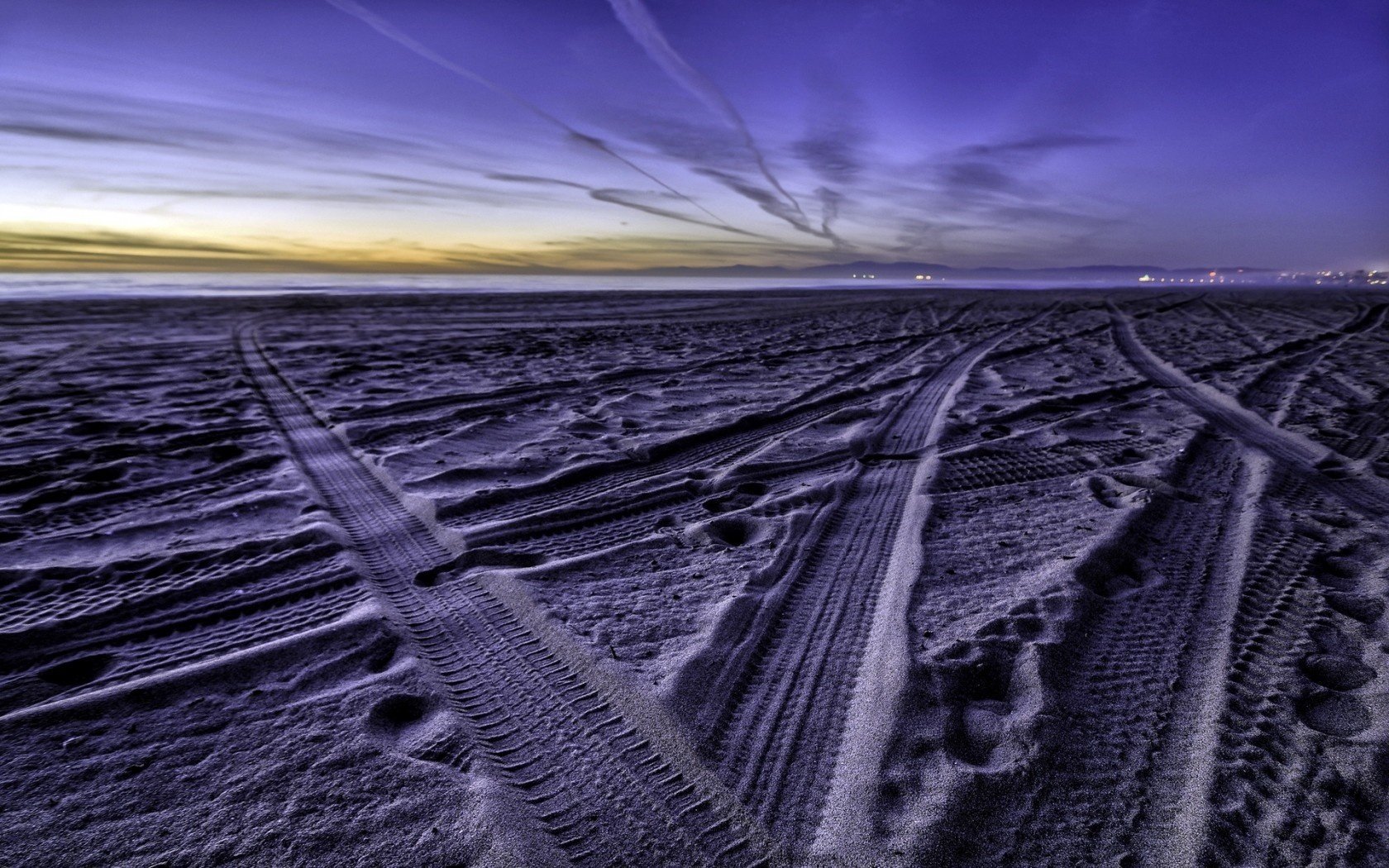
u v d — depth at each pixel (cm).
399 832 162
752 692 216
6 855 154
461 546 331
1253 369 838
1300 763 180
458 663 238
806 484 423
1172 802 170
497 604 276
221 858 154
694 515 380
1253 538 325
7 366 814
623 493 409
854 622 258
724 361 930
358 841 159
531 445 506
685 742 193
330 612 270
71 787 175
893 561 310
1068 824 164
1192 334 1242
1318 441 501
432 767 185
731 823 166
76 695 215
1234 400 648
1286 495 389
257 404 639
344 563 310
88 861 154
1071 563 296
